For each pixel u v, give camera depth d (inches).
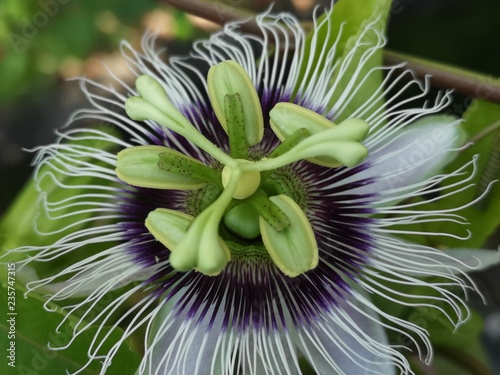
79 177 4.1
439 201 4.0
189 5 4.5
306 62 4.1
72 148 3.9
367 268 3.6
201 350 3.3
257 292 3.6
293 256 3.3
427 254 3.5
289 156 3.2
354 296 3.5
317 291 3.6
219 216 3.0
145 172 3.5
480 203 4.0
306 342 3.5
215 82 3.6
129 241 3.6
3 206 6.2
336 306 3.5
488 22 5.5
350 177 3.7
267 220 3.4
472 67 5.5
